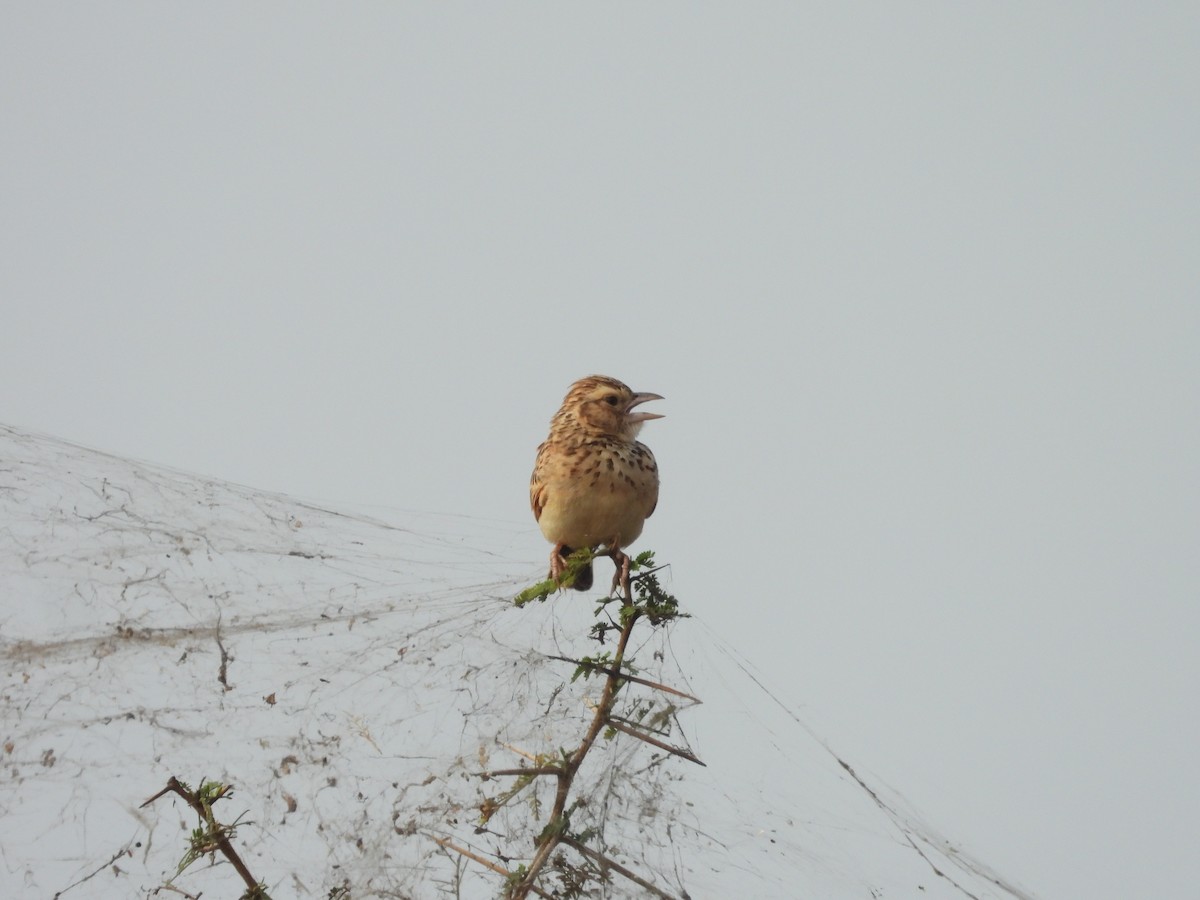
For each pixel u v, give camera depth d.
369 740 10.05
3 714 10.23
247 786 9.97
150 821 9.75
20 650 10.73
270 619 11.27
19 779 9.86
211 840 6.86
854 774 10.18
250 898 6.80
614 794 8.96
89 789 9.97
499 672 10.43
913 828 9.93
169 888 8.77
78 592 11.11
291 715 10.36
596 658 7.68
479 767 9.70
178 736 10.21
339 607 11.40
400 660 10.73
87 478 12.00
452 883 8.81
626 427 11.92
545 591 10.05
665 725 7.72
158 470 12.22
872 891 9.28
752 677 10.33
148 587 11.34
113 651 10.75
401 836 9.27
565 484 11.36
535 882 7.14
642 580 7.93
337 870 9.22
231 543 11.94
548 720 9.91
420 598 11.38
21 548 11.30
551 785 8.61
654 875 8.59
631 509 11.47
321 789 9.79
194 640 10.90
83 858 9.42
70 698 10.48
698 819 9.16
